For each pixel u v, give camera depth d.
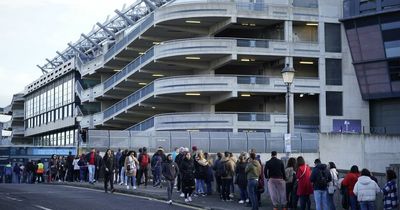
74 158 38.06
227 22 55.31
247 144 47.38
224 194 23.12
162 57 56.34
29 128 110.25
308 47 56.19
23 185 33.88
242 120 53.72
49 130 96.62
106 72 78.75
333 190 18.38
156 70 61.81
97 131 44.50
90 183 32.00
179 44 55.38
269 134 48.22
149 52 58.81
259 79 54.41
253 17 55.00
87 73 79.94
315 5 57.59
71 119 85.06
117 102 75.31
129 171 27.56
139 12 73.00
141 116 67.75
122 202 21.97
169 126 54.41
